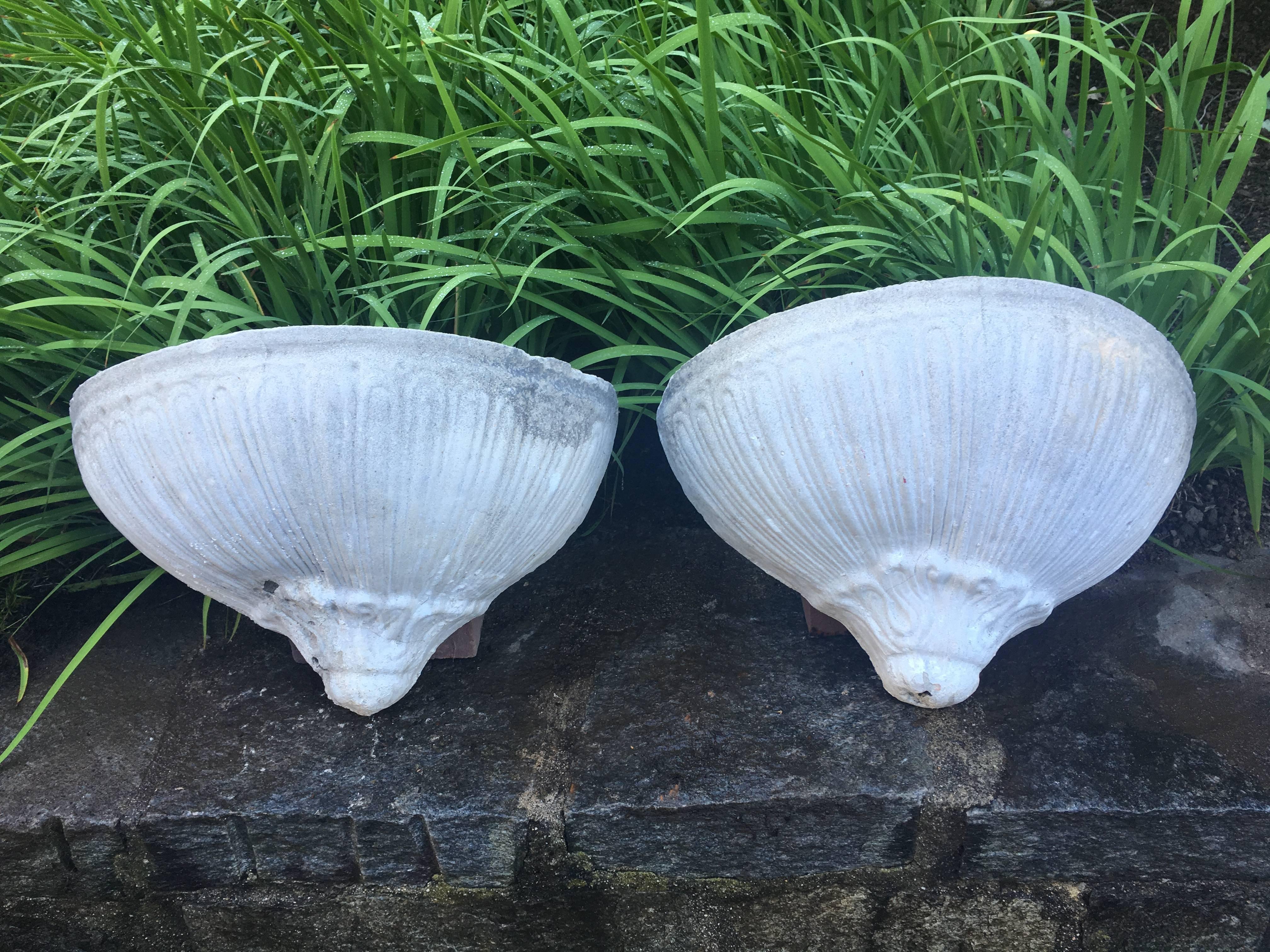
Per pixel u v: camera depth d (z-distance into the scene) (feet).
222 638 3.14
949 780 2.54
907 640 2.41
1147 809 2.45
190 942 2.95
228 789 2.73
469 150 2.49
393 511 2.22
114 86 2.78
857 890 2.68
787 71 2.92
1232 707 2.65
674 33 3.37
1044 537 2.25
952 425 2.13
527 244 2.88
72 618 3.20
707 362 2.34
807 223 2.81
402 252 2.83
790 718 2.71
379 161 2.79
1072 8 3.84
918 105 2.78
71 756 2.84
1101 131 2.96
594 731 2.76
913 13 3.58
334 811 2.67
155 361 2.14
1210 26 2.87
